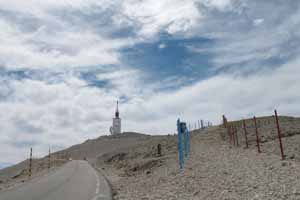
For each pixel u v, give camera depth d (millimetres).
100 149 120500
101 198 12430
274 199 8242
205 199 9586
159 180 16609
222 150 25344
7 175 58312
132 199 11961
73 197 12742
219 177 13227
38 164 74938
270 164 14977
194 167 17953
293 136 26688
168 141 51719
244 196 9086
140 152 48188
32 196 13391
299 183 9859
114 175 28672
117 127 160250
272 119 45062
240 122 48156
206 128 60906
